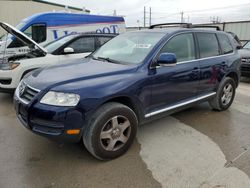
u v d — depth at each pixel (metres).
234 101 5.89
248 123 4.43
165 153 3.31
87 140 2.93
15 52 7.67
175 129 4.11
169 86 3.68
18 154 3.22
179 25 5.15
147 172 2.88
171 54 3.40
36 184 2.64
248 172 2.89
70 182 2.69
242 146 3.53
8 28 5.72
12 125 4.14
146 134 3.90
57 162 3.06
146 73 3.37
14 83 5.29
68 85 2.82
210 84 4.55
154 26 5.49
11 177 2.74
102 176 2.80
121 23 11.05
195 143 3.61
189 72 3.99
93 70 3.25
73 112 2.73
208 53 4.52
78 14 9.62
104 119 2.93
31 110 2.82
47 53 5.86
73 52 6.20
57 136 2.76
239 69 5.25
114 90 2.99
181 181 2.72
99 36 6.89
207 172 2.89
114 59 3.82
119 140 3.17
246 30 18.98
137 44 3.86
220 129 4.14
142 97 3.33
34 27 8.71
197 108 5.25
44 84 2.90
